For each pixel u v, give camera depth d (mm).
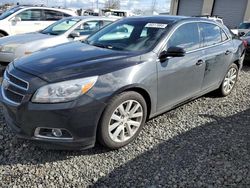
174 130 3766
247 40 8656
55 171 2820
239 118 4258
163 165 2975
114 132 3139
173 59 3631
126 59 3238
